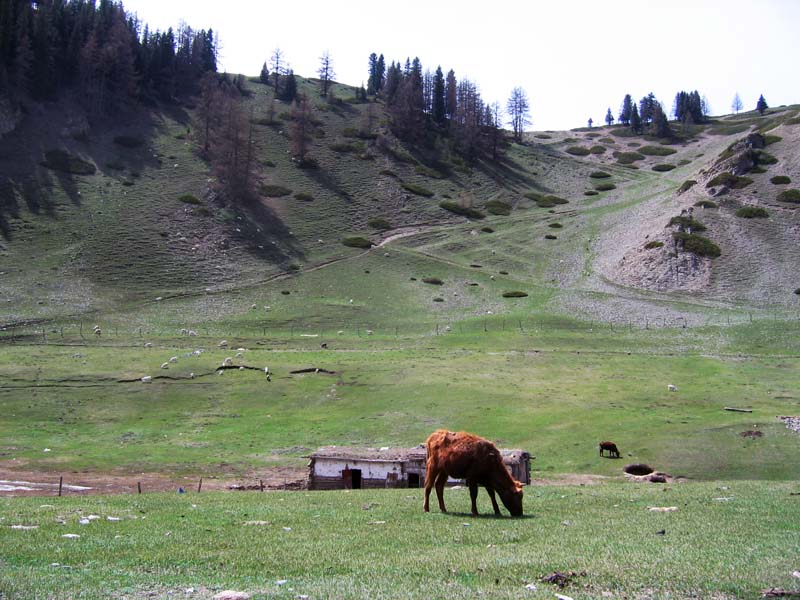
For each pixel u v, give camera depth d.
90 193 149.25
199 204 152.25
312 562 14.34
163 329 100.88
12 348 86.44
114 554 15.12
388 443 55.06
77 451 52.47
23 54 176.25
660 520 19.92
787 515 20.83
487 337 98.19
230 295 119.88
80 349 87.25
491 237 158.75
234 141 163.88
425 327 106.75
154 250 131.50
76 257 124.06
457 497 27.86
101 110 185.38
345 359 84.81
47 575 13.06
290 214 159.12
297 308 115.38
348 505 24.92
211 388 73.00
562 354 87.38
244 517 21.33
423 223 166.12
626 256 137.25
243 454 52.34
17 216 134.00
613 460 48.75
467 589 12.02
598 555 14.76
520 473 40.09
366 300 121.38
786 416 57.00
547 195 191.25
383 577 13.00
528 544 16.11
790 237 130.38
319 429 59.81
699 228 137.12
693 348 90.38
